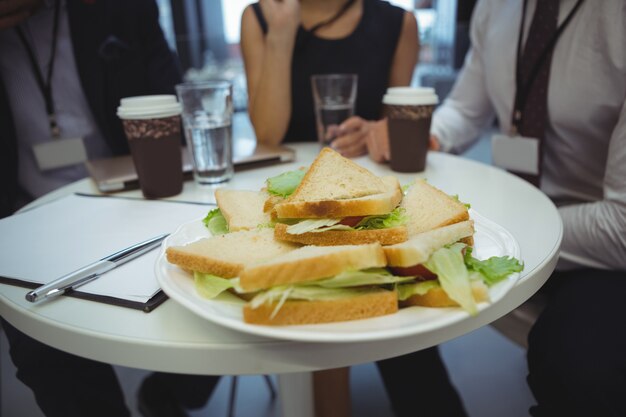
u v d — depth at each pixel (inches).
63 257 25.1
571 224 38.1
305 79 62.6
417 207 25.1
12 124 53.6
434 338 18.1
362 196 23.5
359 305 16.9
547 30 43.7
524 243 25.6
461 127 59.2
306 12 63.2
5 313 20.9
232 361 17.4
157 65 61.7
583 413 30.5
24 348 32.1
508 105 50.9
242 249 21.0
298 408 33.0
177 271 20.5
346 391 44.9
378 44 63.0
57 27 56.1
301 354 17.4
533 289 21.7
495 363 62.6
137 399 56.0
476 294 17.4
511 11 48.6
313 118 63.7
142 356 17.8
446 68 109.7
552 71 43.8
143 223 30.4
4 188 53.2
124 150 61.5
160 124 34.0
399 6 65.3
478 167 43.4
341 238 20.8
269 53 55.5
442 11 107.3
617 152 35.1
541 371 33.7
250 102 60.1
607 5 39.0
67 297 21.1
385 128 46.3
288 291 16.6
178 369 17.7
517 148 46.7
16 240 27.7
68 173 60.8
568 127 45.0
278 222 23.4
